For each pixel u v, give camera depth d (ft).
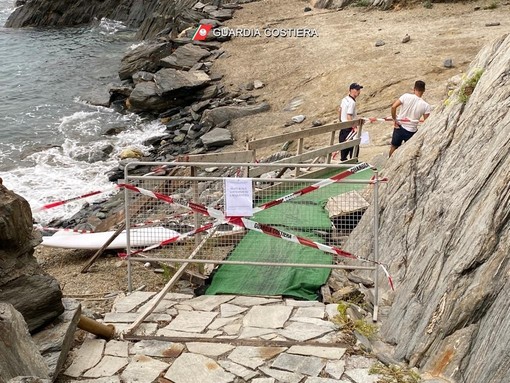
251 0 108.37
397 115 43.91
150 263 30.27
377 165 39.93
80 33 123.95
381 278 25.80
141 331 23.03
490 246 19.89
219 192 38.22
